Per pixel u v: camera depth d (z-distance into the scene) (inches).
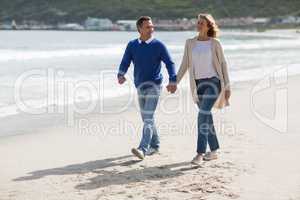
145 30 485.1
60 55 2075.5
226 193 391.5
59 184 419.8
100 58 1916.8
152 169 463.8
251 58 2012.8
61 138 602.9
